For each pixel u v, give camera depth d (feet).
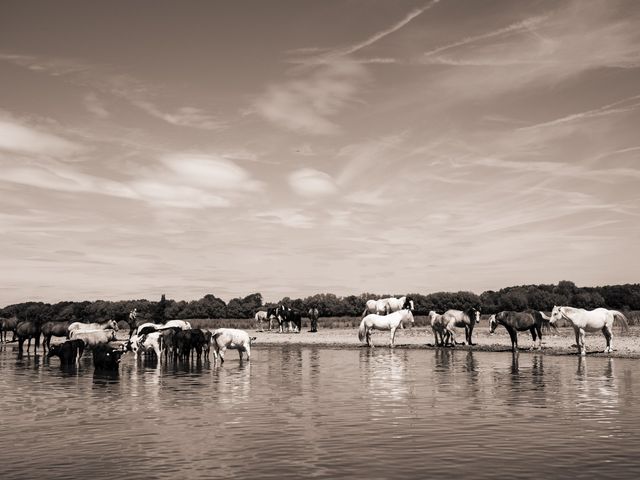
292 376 82.99
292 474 33.63
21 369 98.02
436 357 114.21
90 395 65.41
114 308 332.19
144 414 52.90
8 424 48.62
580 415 50.21
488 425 46.44
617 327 186.80
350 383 74.02
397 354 124.26
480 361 103.50
